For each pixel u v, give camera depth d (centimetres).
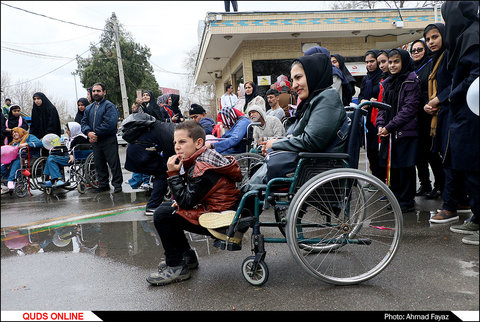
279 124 511
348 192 258
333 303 220
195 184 245
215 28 1101
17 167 663
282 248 322
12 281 278
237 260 301
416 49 427
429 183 483
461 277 240
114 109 638
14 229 431
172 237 261
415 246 303
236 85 1488
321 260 288
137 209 509
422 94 402
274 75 1238
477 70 264
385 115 424
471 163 276
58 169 666
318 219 292
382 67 473
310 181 235
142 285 262
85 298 245
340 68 485
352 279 240
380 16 1164
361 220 287
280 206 265
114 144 647
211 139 508
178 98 869
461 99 276
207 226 247
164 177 467
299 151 255
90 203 570
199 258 311
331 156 251
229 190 255
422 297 219
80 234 399
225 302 229
